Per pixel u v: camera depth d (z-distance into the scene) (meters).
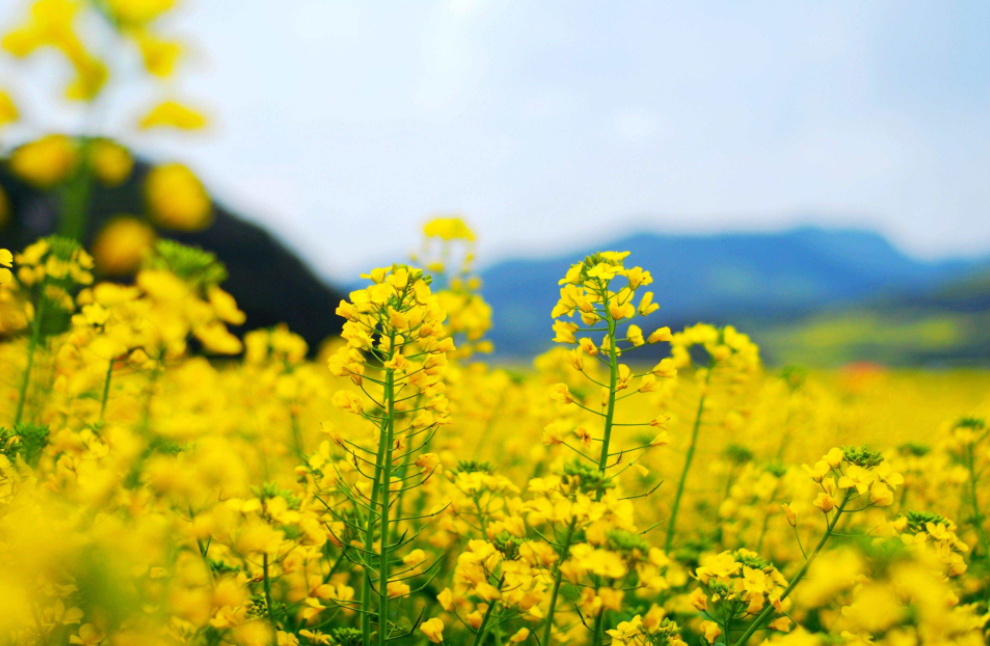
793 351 90.31
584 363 2.87
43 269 3.25
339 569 3.41
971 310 107.44
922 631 2.10
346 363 2.51
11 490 2.35
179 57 1.50
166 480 1.87
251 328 17.92
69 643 2.03
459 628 3.38
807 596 2.40
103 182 1.49
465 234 4.82
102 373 2.80
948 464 4.53
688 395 4.17
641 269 2.82
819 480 2.66
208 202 1.59
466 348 4.86
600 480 2.29
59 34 1.39
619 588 2.13
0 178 7.90
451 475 2.98
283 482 4.05
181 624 2.20
